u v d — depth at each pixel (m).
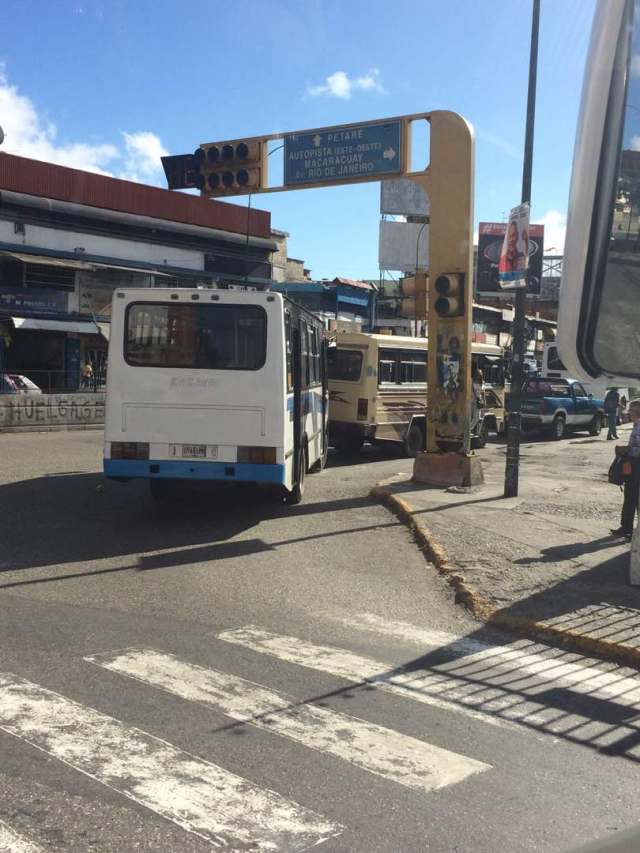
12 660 4.96
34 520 9.66
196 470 9.38
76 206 28.27
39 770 3.54
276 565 7.77
